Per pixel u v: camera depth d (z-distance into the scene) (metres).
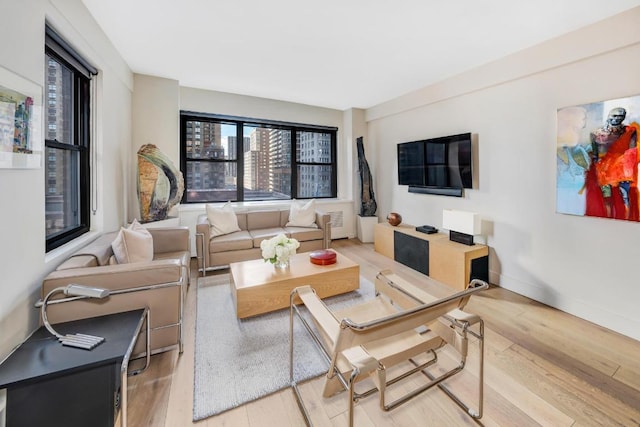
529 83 2.72
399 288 1.80
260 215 4.23
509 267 2.98
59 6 1.78
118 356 1.21
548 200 2.62
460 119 3.45
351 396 1.06
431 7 2.08
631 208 2.08
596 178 2.26
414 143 4.11
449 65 3.15
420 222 4.20
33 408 1.11
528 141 2.75
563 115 2.45
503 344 2.05
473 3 2.02
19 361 1.17
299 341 2.08
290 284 2.46
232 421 1.41
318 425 1.39
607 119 2.18
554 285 2.60
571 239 2.47
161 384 1.64
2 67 1.30
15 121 1.39
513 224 2.92
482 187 3.22
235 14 2.20
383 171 4.95
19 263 1.44
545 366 1.81
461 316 1.40
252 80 3.70
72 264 1.71
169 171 3.43
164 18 2.26
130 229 2.43
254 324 2.32
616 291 2.21
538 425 1.38
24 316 1.47
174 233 2.95
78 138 2.34
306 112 5.00
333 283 2.66
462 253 2.97
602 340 2.09
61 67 2.14
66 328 1.44
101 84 2.50
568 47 2.38
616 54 2.13
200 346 2.02
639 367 1.80
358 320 1.70
